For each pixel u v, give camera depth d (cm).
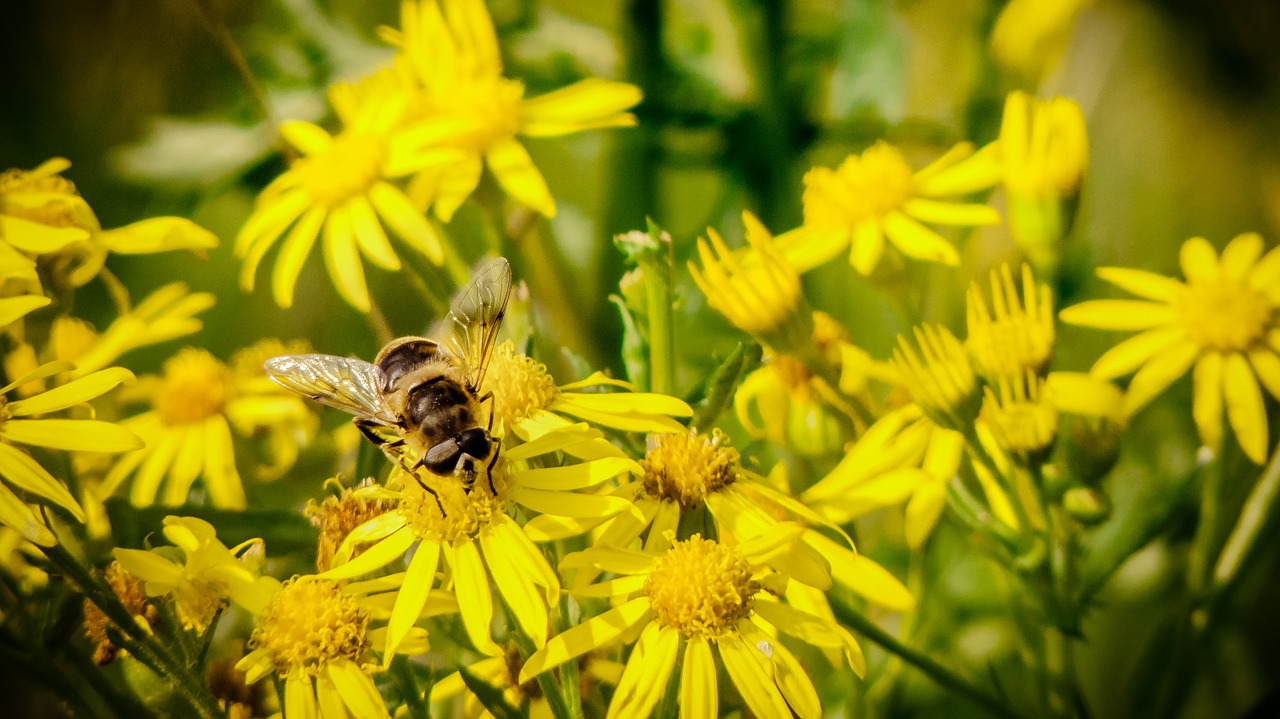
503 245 28
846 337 26
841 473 25
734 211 30
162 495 28
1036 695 25
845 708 26
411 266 27
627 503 24
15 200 26
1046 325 25
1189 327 26
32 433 24
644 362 25
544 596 24
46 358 26
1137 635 29
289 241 27
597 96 28
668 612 23
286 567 26
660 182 30
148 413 27
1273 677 29
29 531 23
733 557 23
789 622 23
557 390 25
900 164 27
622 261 30
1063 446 25
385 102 28
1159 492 28
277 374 26
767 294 25
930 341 25
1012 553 25
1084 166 26
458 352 26
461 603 23
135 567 24
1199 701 29
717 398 25
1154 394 26
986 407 25
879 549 28
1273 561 28
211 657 25
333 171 27
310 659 24
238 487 27
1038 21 30
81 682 25
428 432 25
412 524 24
